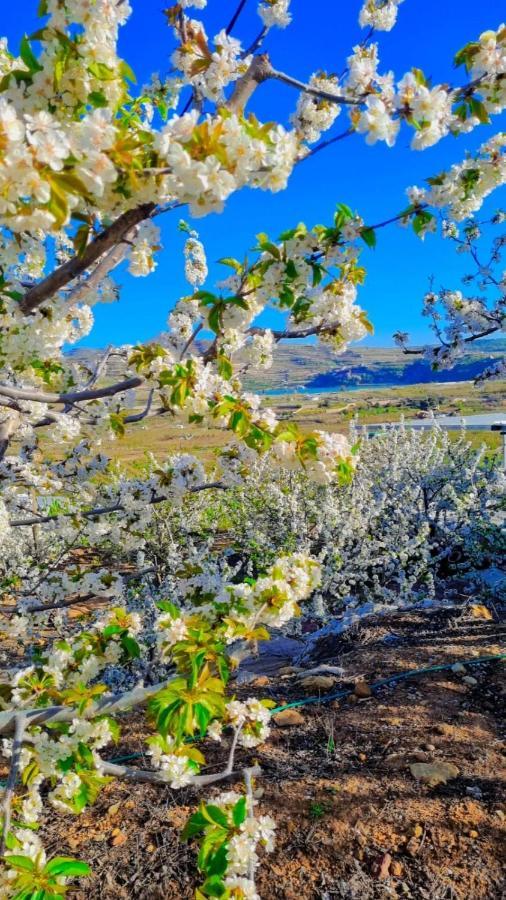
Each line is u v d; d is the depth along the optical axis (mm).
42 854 1492
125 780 3164
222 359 2582
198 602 2875
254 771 1868
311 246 2275
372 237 2262
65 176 1256
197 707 1603
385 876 2391
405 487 8211
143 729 3676
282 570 1984
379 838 2561
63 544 5836
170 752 1774
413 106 1877
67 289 2516
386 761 3080
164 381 2576
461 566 7910
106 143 1357
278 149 1544
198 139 1452
